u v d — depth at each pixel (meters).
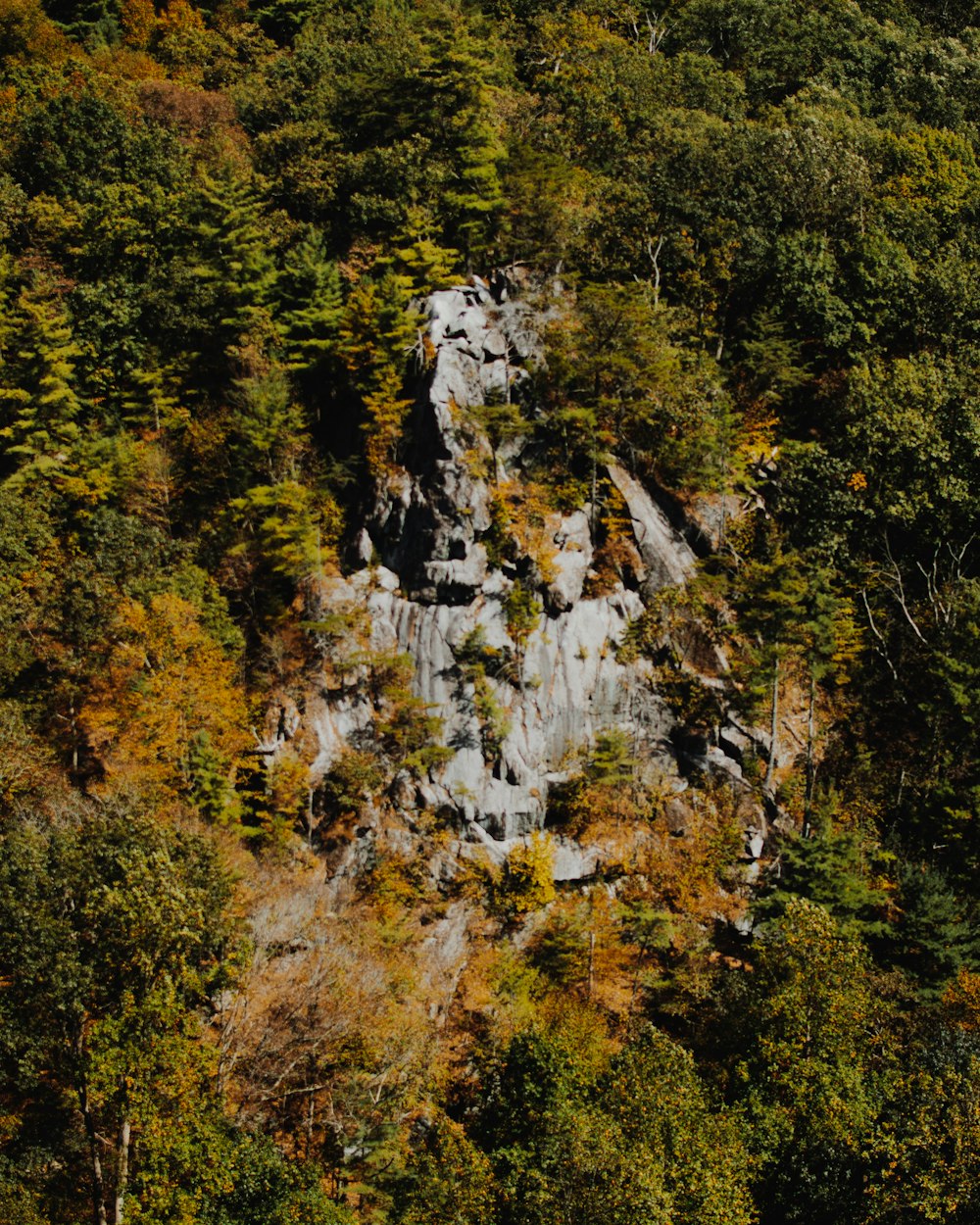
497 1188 44.59
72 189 90.81
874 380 72.94
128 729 58.94
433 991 56.25
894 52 114.69
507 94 92.38
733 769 64.88
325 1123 49.69
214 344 75.62
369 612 65.12
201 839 46.91
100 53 116.44
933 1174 41.69
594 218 78.19
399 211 77.31
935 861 62.28
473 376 67.94
